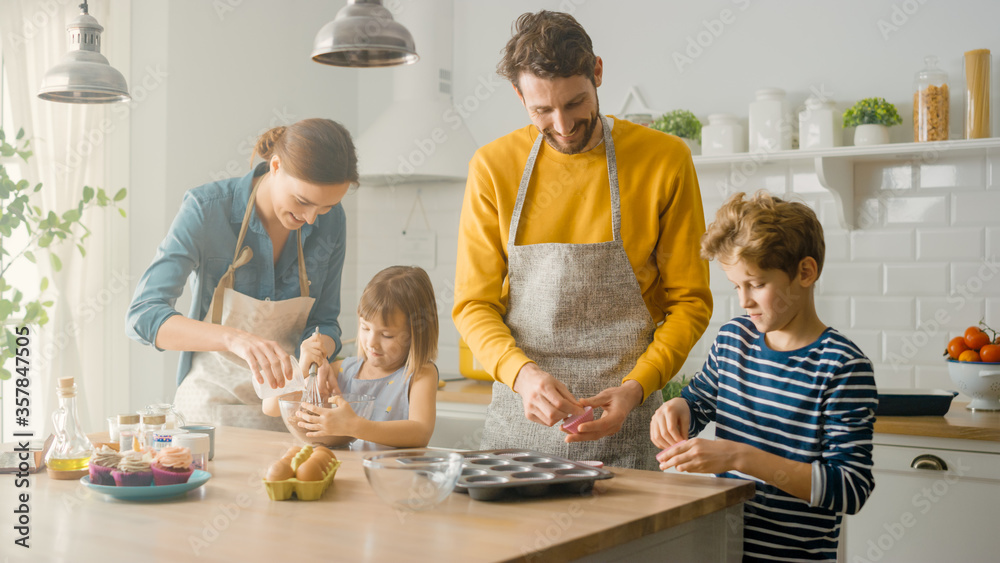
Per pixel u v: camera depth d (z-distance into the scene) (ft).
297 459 3.62
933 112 8.23
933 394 7.45
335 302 7.07
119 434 4.32
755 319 4.02
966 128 8.23
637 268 4.93
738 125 9.25
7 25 8.17
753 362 4.26
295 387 5.32
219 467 4.23
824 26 9.20
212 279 6.45
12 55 8.21
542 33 4.39
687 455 3.69
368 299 5.79
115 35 9.11
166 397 9.36
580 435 4.15
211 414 6.26
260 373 5.16
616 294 4.88
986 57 8.13
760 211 3.94
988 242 8.43
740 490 3.76
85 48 6.07
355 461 4.43
